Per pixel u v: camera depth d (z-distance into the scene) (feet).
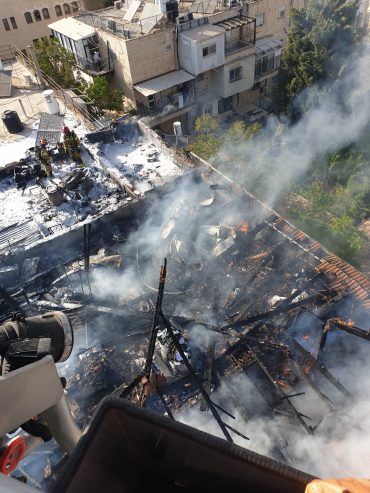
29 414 8.26
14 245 50.70
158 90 106.52
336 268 41.50
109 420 7.43
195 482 8.55
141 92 106.11
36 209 55.77
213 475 8.16
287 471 7.28
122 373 34.96
